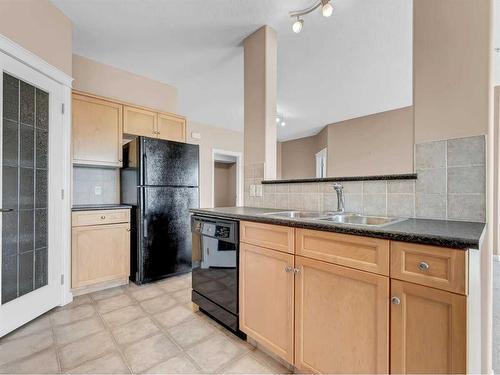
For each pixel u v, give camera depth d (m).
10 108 1.76
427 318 0.89
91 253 2.43
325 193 1.86
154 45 2.68
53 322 1.90
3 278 1.70
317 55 2.82
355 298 1.08
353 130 5.15
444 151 1.32
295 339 1.32
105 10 2.16
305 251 1.27
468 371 0.82
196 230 2.03
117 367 1.42
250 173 2.41
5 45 1.67
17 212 1.81
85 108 2.63
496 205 3.24
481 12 1.21
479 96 1.22
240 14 2.19
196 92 3.98
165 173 2.86
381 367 1.00
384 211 1.55
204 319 1.96
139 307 2.16
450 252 0.85
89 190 2.94
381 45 2.62
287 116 5.03
